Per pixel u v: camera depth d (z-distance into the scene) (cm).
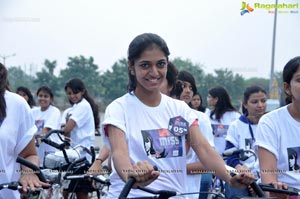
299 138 316
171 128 275
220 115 666
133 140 269
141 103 275
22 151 307
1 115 289
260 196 240
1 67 293
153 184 267
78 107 692
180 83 433
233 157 437
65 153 487
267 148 316
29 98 854
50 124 735
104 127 273
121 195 215
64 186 506
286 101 333
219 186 416
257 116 525
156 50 264
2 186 270
